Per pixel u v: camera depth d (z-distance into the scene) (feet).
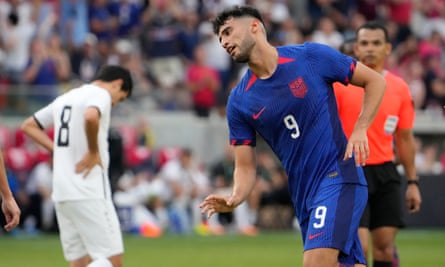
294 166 74.43
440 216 138.31
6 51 228.63
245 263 141.28
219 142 237.25
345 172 72.84
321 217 71.82
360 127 72.08
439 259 146.72
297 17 280.10
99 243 92.43
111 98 95.71
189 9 263.49
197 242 176.24
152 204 196.13
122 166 146.10
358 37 95.81
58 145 93.86
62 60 224.33
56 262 141.08
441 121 246.06
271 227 200.75
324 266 70.90
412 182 96.84
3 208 73.51
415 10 299.58
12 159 191.42
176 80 244.83
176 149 216.54
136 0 257.75
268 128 74.64
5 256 148.97
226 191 201.26
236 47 72.84
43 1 240.73
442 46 288.10
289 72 73.05
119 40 251.80
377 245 96.27
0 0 235.40
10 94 216.54
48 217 188.55
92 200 92.32
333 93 74.13
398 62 271.69
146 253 155.43
